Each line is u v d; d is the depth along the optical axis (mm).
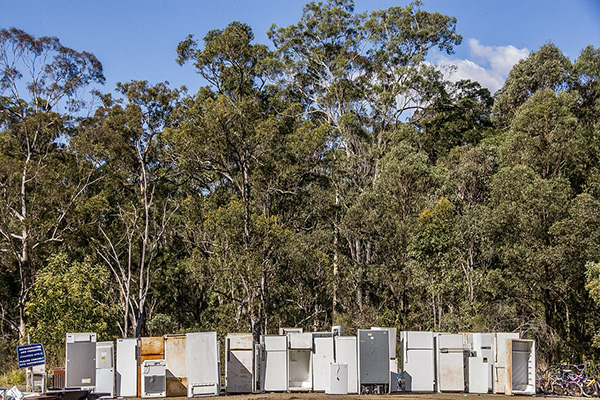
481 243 41906
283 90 62500
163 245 49969
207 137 41906
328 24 67312
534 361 21375
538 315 39844
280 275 43406
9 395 17953
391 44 68562
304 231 50719
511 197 39750
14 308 45625
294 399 19219
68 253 45688
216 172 47062
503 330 38375
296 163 45844
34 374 19422
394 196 48719
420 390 21266
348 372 20688
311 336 21031
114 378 20000
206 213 42594
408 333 21516
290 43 67438
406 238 46375
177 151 43750
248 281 38406
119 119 48562
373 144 61531
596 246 35531
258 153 44031
